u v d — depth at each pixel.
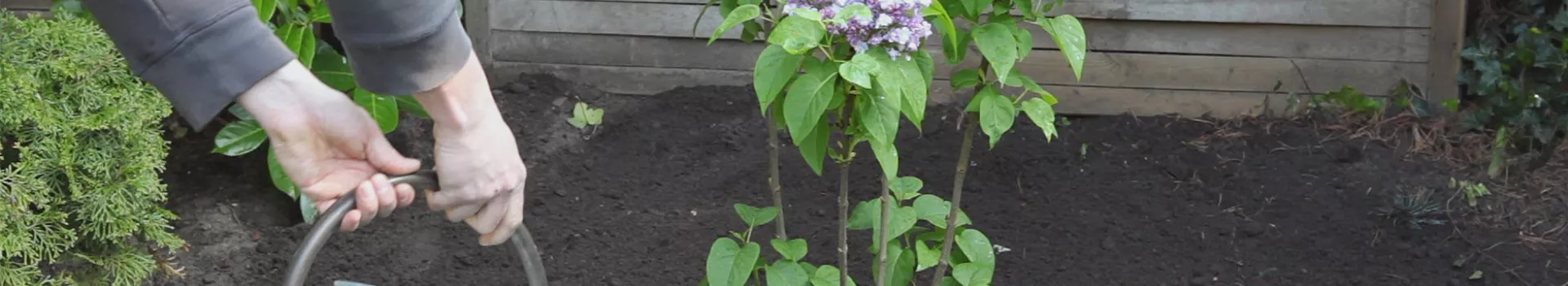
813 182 3.41
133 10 1.12
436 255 3.00
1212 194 3.28
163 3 1.12
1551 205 3.20
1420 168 3.43
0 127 2.22
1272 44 3.77
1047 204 3.26
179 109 1.18
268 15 2.59
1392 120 3.64
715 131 3.72
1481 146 3.52
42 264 2.47
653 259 3.01
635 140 3.70
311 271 2.93
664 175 3.49
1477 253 2.95
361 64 1.21
